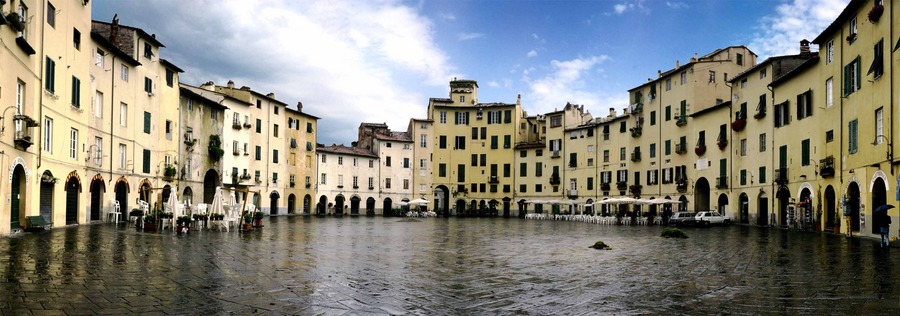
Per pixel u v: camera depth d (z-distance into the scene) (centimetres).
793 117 3741
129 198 3484
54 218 2491
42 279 987
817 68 3406
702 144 5056
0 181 1839
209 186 5050
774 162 4009
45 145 2359
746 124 4450
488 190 8075
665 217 4975
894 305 906
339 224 4066
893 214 2420
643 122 6041
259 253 1594
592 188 6844
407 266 1398
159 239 1939
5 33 1831
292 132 6794
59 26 2473
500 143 8075
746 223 4484
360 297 952
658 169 5759
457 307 890
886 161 2483
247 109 5894
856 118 2848
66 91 2583
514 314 844
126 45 3597
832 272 1321
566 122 7369
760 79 4266
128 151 3484
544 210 7512
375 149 7944
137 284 984
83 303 812
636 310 873
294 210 6800
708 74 5297
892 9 2461
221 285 1014
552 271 1337
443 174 8175
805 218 3559
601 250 1958
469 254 1758
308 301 902
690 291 1052
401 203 7412
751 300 956
